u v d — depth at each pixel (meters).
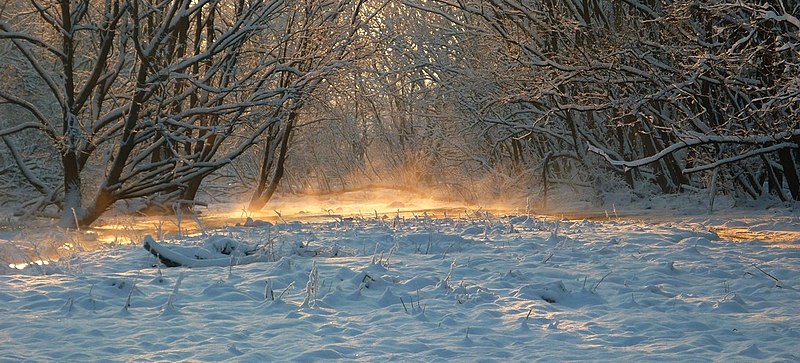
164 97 23.09
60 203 26.44
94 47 26.77
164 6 23.92
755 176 26.34
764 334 7.91
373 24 37.88
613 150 31.41
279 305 9.25
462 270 11.87
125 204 27.83
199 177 28.16
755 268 11.99
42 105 31.45
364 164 42.28
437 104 37.34
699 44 23.05
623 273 11.62
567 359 6.97
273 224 21.50
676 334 7.91
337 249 14.02
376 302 9.56
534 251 14.13
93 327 8.10
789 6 22.36
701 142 21.55
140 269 12.59
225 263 13.27
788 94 19.58
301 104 27.89
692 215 23.97
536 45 28.97
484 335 7.80
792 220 20.31
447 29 34.59
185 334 7.81
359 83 38.41
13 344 7.38
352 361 6.87
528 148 36.00
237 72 27.88
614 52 24.86
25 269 12.47
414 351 7.28
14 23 27.84
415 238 15.60
